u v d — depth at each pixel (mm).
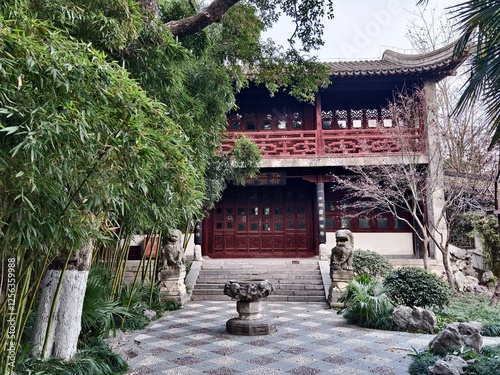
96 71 2646
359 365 5301
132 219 4445
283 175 14484
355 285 8328
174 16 7844
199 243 14266
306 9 7688
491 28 3762
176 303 9719
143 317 7949
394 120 13234
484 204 12719
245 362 5461
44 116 2275
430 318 7098
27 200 2400
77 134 2488
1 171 2402
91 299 5742
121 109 2852
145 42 5133
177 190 3896
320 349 6066
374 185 12375
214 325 7816
